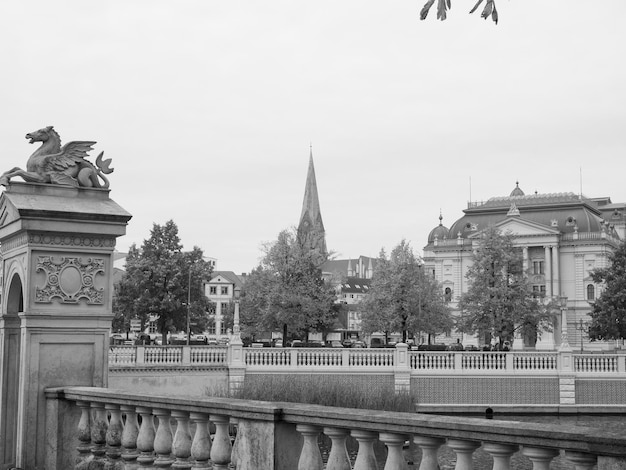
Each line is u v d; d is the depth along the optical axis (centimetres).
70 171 1117
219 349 4097
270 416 671
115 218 1094
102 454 965
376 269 7806
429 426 546
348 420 609
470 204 14288
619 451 427
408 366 4228
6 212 1098
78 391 987
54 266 1070
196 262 7000
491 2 618
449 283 13462
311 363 4188
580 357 4306
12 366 1120
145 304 6706
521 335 7000
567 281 12781
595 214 13650
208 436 777
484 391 4247
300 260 6750
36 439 1046
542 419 4144
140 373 3844
